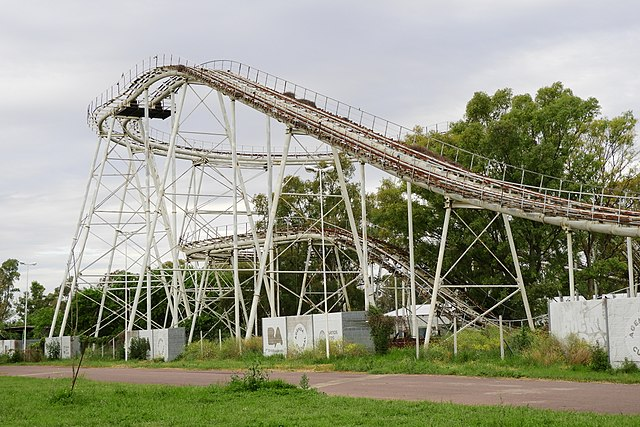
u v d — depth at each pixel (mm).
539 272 64875
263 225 99875
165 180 62812
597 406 21953
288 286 101312
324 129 52844
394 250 64375
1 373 54875
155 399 26969
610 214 39781
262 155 74188
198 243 75125
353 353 46969
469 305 59562
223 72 61844
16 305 159875
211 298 81000
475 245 64125
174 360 59250
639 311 32719
